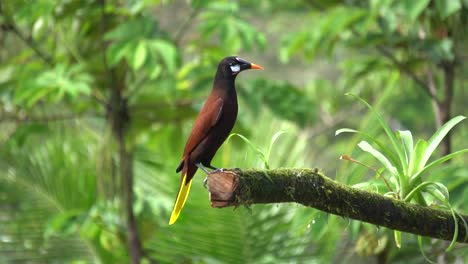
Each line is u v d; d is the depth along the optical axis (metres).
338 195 5.89
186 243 12.45
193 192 12.17
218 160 12.38
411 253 11.33
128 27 11.12
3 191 13.75
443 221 6.03
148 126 13.08
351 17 11.99
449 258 11.33
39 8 11.36
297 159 12.49
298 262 12.09
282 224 12.23
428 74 13.27
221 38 11.35
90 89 11.24
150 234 12.52
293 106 12.34
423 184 6.07
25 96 10.96
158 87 12.79
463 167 9.34
